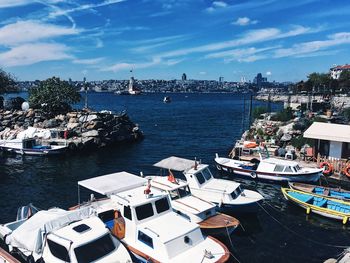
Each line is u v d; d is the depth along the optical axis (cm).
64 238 1634
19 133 5428
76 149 5134
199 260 1652
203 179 2700
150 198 1934
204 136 6700
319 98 8112
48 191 3228
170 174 2478
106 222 2089
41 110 6544
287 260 1991
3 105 7306
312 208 2605
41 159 4625
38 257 1688
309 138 4166
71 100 7019
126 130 6212
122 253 1700
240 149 4422
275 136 4978
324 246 2158
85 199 2997
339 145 3778
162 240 1691
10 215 2636
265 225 2467
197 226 1841
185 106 16500
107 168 4153
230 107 15638
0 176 3762
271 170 3438
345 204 2630
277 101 15225
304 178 3338
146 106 16125
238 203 2480
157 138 6475
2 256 1695
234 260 1984
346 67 15100
